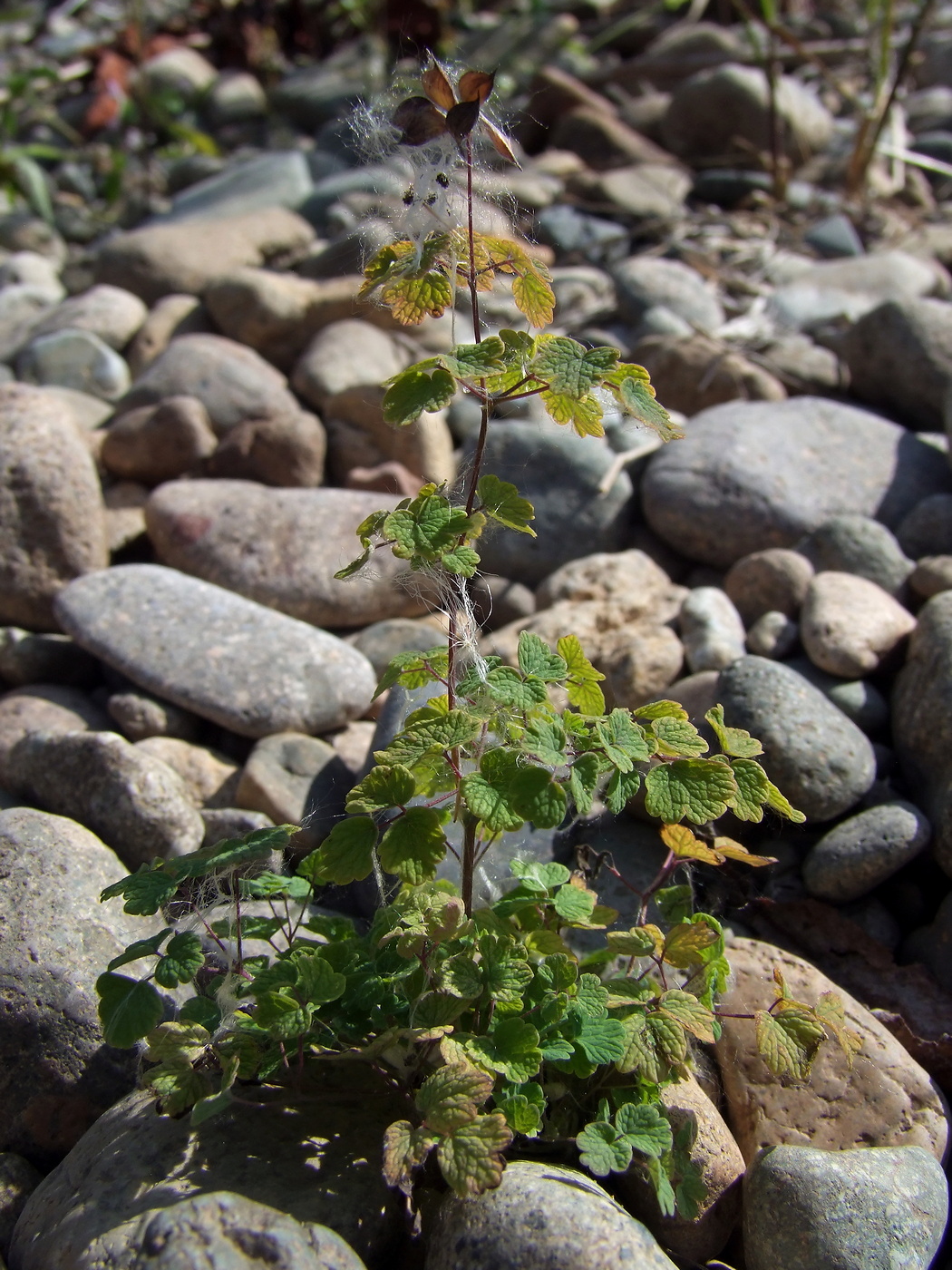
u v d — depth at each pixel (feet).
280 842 0.87
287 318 1.93
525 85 2.82
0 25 3.41
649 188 2.38
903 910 1.17
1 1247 0.89
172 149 2.93
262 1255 0.75
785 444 1.60
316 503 1.55
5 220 2.58
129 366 1.99
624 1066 0.82
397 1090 0.88
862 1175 0.86
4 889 1.01
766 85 2.51
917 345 1.74
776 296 2.05
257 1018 0.80
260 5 3.29
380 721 1.24
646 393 0.78
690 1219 0.83
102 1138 0.89
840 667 1.29
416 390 0.77
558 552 1.58
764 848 1.19
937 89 2.83
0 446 1.51
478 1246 0.77
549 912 0.93
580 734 0.85
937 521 1.53
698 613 1.36
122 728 1.32
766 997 1.01
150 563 1.62
